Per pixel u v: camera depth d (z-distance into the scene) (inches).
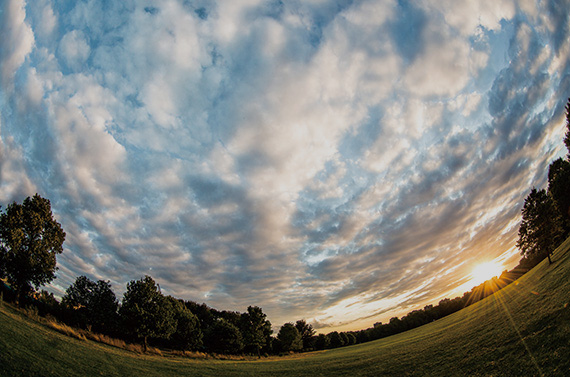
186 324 2363.4
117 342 1510.8
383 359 1357.0
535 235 1814.7
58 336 994.1
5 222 1460.4
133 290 1870.1
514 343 736.3
